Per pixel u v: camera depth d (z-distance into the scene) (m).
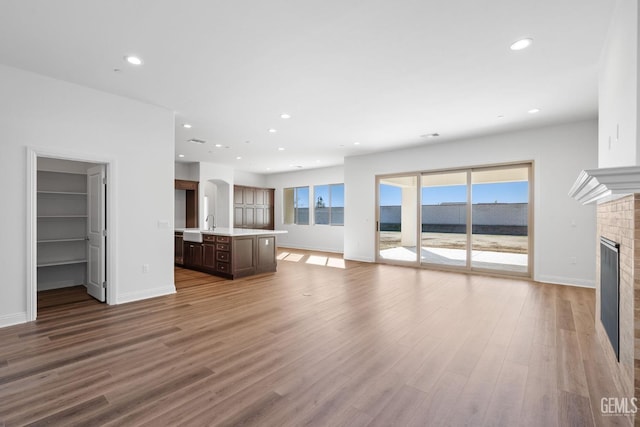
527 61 3.00
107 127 3.83
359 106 4.25
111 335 2.97
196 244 6.41
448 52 2.85
